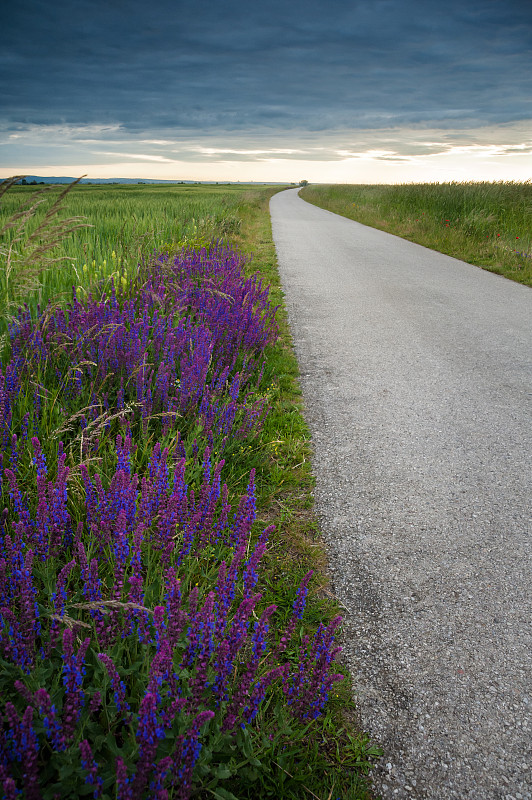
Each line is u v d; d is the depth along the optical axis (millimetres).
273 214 28188
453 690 2217
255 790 1794
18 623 1749
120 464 2613
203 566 2650
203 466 3096
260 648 1779
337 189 47719
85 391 3852
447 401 5121
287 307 8633
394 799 1814
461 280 11234
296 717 1867
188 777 1465
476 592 2756
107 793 1594
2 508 2564
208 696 1742
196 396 3980
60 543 2242
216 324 5188
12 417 3232
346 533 3174
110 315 4488
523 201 17453
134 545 2068
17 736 1393
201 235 12664
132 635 2020
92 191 55938
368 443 4262
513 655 2395
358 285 10492
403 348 6707
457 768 1919
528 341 7062
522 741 2023
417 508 3445
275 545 3010
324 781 1854
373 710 2119
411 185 27219
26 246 3758
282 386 5305
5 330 4344
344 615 2572
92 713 1672
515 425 4652
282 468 3746
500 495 3623
